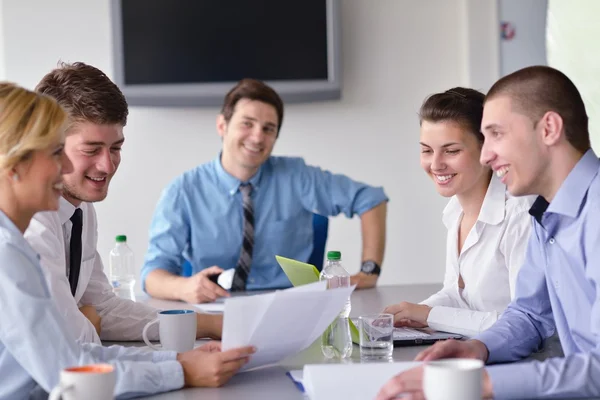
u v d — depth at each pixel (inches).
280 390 57.1
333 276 80.9
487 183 88.4
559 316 65.7
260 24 172.6
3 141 54.7
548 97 61.4
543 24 171.8
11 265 54.5
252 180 133.8
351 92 176.6
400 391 49.9
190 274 133.0
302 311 59.4
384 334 67.3
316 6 172.7
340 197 137.1
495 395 52.3
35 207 56.8
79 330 72.7
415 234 178.4
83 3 171.0
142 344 80.4
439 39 177.5
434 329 79.0
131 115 172.7
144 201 173.0
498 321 69.9
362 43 176.4
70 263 80.6
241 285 130.6
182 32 171.0
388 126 177.5
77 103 74.0
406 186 178.1
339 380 54.0
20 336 54.4
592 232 59.7
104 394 45.8
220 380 58.5
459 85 177.9
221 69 172.2
